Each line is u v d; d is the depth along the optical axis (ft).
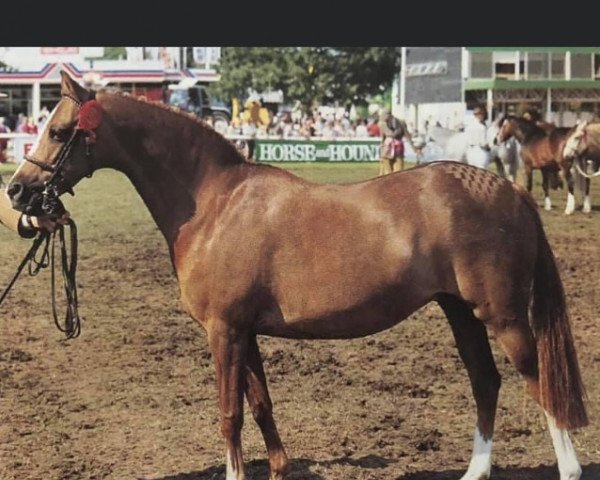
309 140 92.99
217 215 15.26
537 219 15.46
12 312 29.78
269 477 17.04
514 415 20.16
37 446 18.33
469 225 14.92
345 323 15.08
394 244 14.85
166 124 15.56
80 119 15.05
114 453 17.97
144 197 15.81
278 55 128.67
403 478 16.63
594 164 56.54
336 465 17.26
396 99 143.84
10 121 105.91
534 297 15.38
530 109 64.69
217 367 15.21
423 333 27.66
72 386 22.44
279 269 14.98
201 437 18.86
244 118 103.40
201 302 15.23
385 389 22.13
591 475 16.69
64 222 15.98
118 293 32.78
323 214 15.06
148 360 24.73
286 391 22.03
